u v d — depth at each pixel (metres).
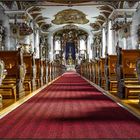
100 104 8.38
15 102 8.80
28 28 29.16
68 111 7.11
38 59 15.74
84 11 35.72
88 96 10.51
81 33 48.59
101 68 14.90
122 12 29.34
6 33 29.52
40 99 9.62
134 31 29.19
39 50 43.25
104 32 39.72
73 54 49.62
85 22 42.19
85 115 6.55
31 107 7.79
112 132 4.95
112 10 31.44
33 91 12.58
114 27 29.23
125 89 9.61
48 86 15.73
